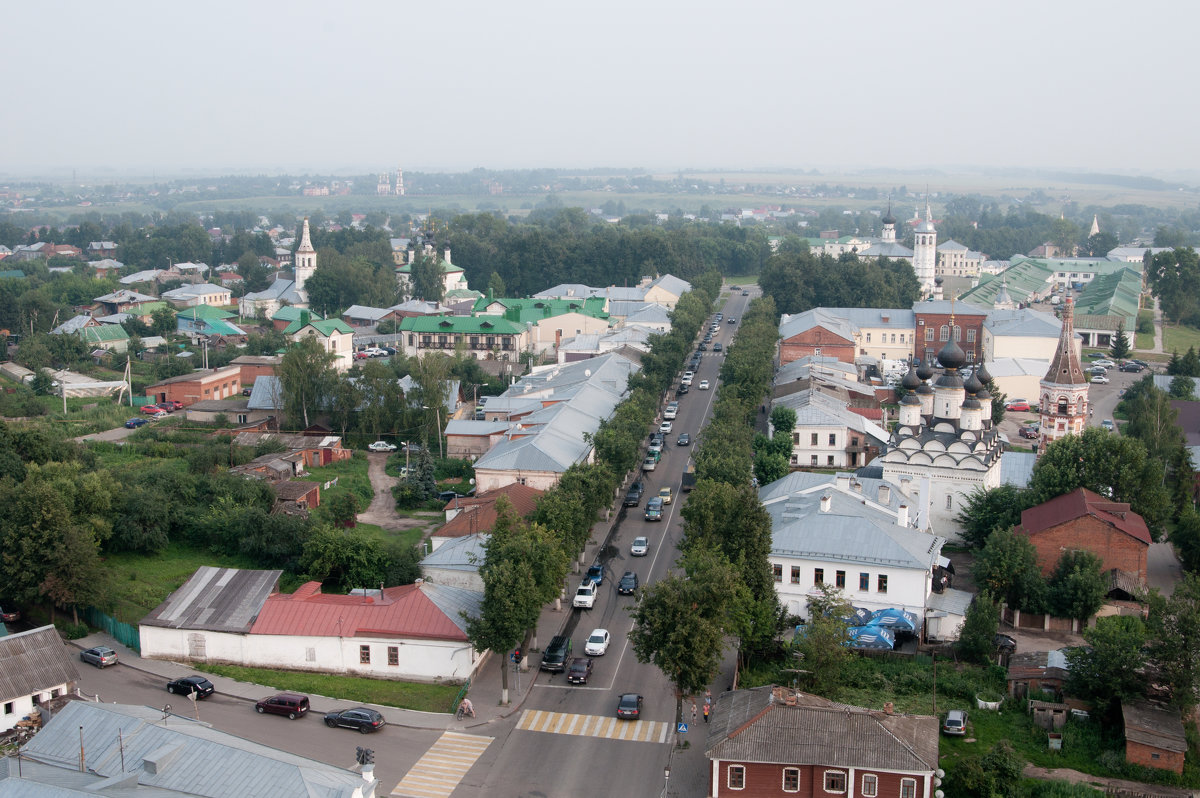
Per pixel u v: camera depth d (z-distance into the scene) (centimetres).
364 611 9619
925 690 9056
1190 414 17400
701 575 8444
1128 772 7844
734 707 7731
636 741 8275
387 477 15862
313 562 11169
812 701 7612
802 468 16050
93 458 14700
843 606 9244
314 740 8250
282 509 13125
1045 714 8500
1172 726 8031
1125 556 10912
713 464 12769
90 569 10575
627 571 11800
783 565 10481
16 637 8981
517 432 15250
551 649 9656
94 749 7181
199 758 6881
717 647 8175
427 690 9138
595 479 12100
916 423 13000
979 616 9562
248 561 12106
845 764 6981
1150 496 12350
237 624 9688
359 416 17712
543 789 7581
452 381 18638
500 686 9225
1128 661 8388
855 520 10625
